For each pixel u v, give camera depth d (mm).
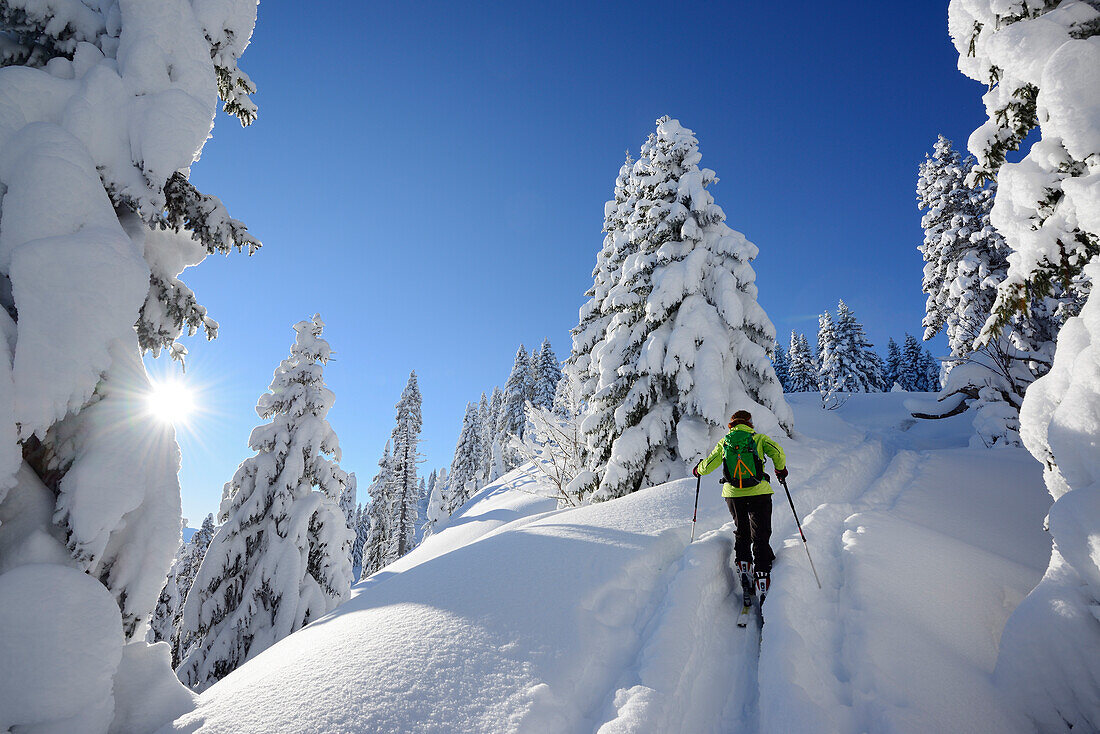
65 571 3143
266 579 12336
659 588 4270
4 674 2803
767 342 11531
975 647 3398
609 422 11539
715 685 3389
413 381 39281
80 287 3430
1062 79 2949
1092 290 3070
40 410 3246
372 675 3102
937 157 21141
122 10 4434
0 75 3834
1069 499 2844
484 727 2627
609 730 2578
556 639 3396
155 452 3916
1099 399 2863
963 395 18406
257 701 3029
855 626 3498
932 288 20734
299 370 14867
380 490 37250
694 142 13023
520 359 44031
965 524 5652
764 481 4645
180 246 5051
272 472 13797
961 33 3889
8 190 3660
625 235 14461
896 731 2562
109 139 4082
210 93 4688
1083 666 2621
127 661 3471
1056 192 3229
